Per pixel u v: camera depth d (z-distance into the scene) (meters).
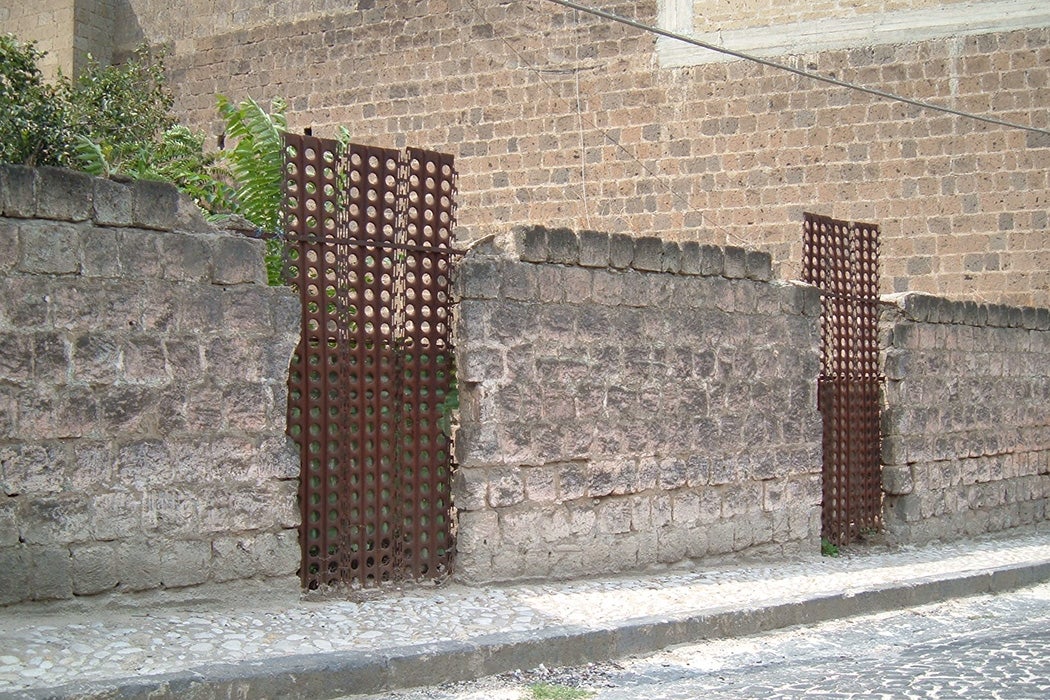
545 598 8.62
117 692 5.86
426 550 8.87
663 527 9.92
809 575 10.24
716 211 17.55
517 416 8.95
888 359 12.31
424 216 8.76
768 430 10.73
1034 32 16.30
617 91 18.00
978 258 16.50
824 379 11.81
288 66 19.95
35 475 6.93
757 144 17.39
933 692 6.87
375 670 6.71
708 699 6.68
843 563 11.00
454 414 9.17
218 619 7.36
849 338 12.09
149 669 6.25
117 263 7.23
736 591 9.34
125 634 6.84
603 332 9.48
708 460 10.25
